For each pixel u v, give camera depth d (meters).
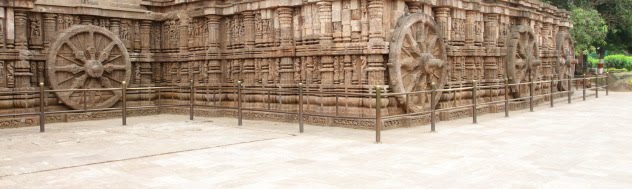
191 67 14.72
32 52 12.72
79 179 6.12
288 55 12.33
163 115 14.59
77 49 13.41
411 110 11.30
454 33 13.13
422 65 11.59
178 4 14.96
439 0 12.47
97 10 13.84
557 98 18.84
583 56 31.12
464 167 6.65
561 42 19.11
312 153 7.77
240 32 13.75
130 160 7.29
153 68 15.48
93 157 7.54
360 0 10.98
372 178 6.06
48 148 8.47
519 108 15.12
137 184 5.86
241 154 7.71
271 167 6.72
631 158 7.17
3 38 12.02
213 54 14.07
